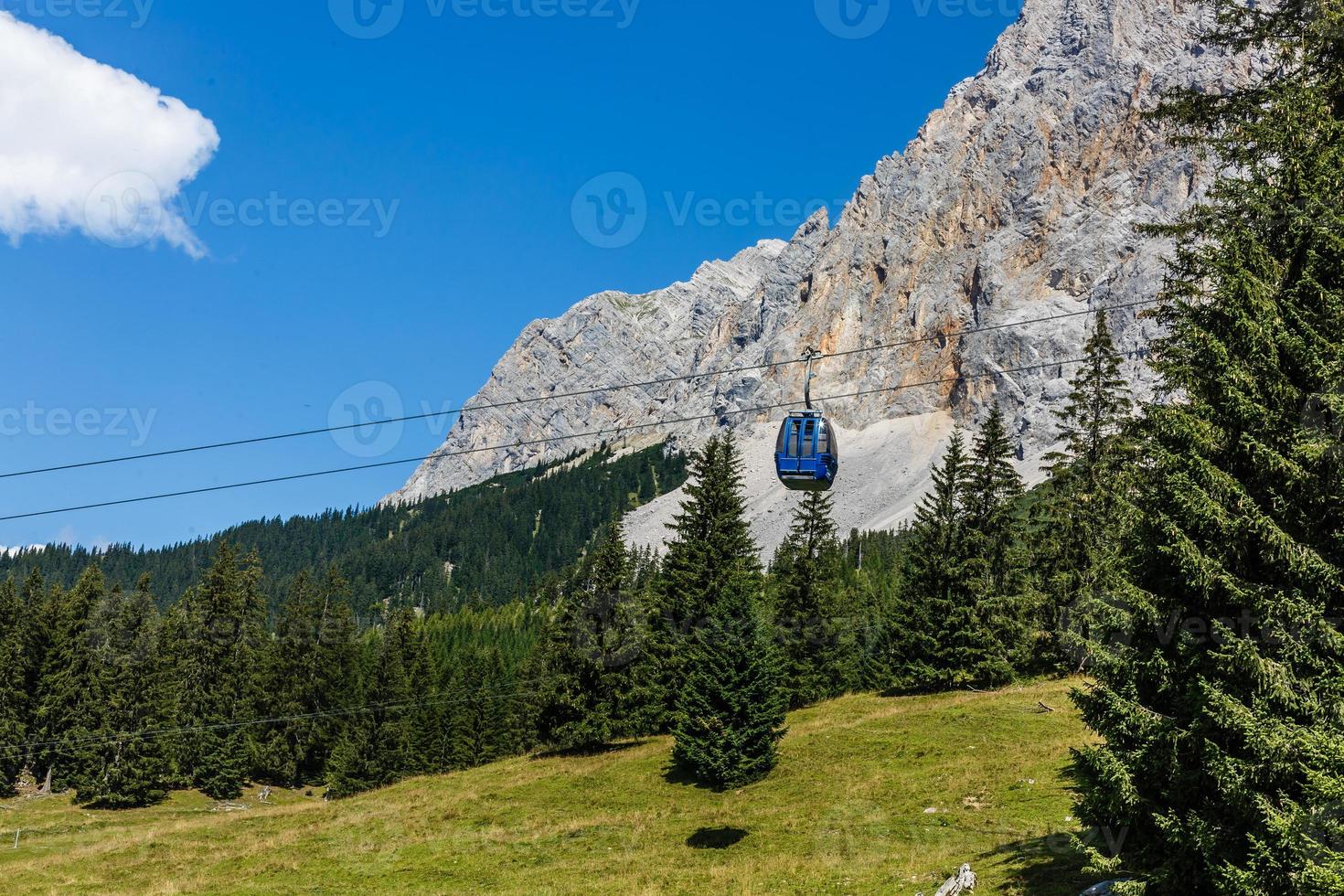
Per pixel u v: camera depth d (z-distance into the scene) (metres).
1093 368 59.72
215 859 48.41
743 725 49.31
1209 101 24.78
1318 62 22.27
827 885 31.03
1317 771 16.41
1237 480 19.34
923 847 34.06
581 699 63.09
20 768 88.12
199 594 101.38
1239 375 19.27
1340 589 17.97
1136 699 20.03
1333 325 19.06
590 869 39.09
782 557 79.31
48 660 91.31
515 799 52.97
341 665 105.25
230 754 90.62
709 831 42.28
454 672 108.94
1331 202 19.77
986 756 45.62
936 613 65.25
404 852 45.50
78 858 52.69
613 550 65.81
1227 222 21.69
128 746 82.19
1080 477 59.59
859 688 81.38
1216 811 18.45
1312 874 15.63
